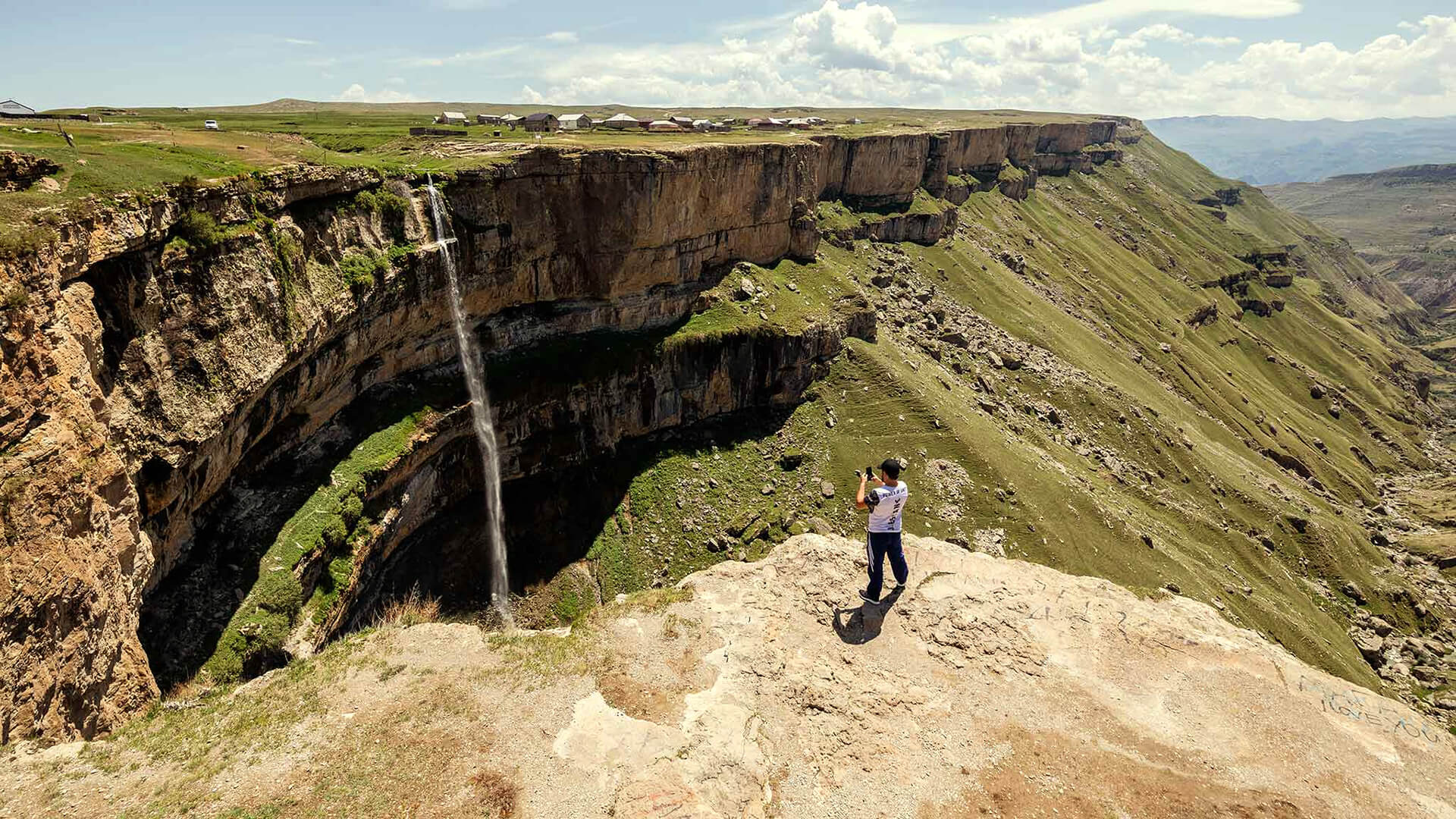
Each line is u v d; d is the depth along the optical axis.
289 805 15.64
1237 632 18.56
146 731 19.66
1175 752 14.80
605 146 76.56
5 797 16.78
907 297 122.88
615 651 18.64
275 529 45.06
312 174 47.78
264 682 21.06
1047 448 97.69
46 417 25.20
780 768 14.76
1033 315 135.88
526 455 71.62
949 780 14.37
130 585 30.16
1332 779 14.07
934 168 165.12
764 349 87.19
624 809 13.93
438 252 59.53
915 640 17.81
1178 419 128.38
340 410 54.91
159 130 62.03
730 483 80.88
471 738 16.86
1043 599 19.20
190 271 36.47
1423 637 94.94
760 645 17.86
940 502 79.62
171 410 34.72
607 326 81.19
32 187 30.28
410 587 58.12
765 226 100.62
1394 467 166.50
